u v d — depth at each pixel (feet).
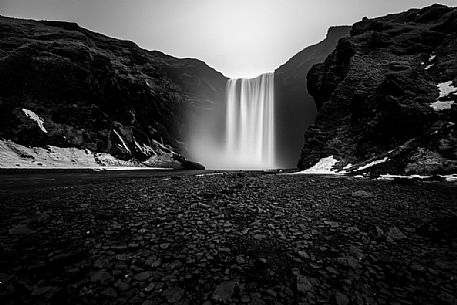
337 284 13.01
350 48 119.34
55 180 60.64
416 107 71.41
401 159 61.31
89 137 132.67
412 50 109.50
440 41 108.47
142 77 199.41
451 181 43.78
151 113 192.13
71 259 15.20
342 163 81.71
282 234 19.94
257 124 258.16
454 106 66.44
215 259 15.58
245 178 57.06
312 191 37.91
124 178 65.82
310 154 96.12
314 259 15.80
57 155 114.42
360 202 30.27
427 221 22.80
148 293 11.86
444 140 58.80
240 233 20.08
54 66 133.59
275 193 36.37
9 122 108.88
